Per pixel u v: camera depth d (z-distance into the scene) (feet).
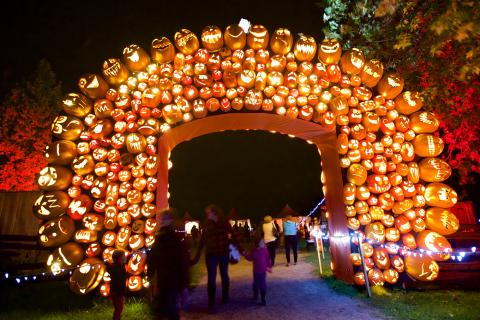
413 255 25.63
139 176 26.45
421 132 27.09
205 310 22.52
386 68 31.99
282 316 20.85
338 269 29.35
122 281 19.51
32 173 64.34
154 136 27.12
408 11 22.54
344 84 27.89
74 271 24.94
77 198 26.11
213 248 22.44
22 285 29.30
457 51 21.52
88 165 26.32
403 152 26.94
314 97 27.58
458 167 33.94
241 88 27.45
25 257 35.53
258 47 27.81
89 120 26.99
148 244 25.93
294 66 28.17
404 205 26.58
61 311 23.41
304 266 38.11
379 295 24.41
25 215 38.81
